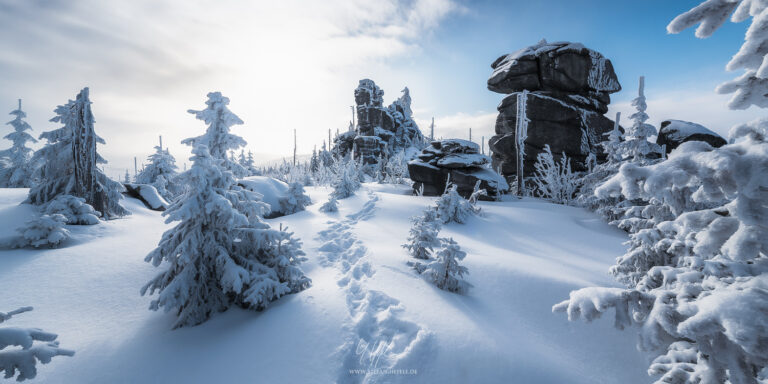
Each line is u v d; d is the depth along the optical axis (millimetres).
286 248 6305
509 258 8453
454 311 5336
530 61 24938
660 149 14703
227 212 5570
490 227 13133
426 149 23703
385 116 51875
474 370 4074
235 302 5992
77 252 8320
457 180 20672
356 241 10078
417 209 15211
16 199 12102
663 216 5582
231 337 5023
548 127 24016
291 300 5785
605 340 5090
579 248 11297
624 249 11242
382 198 17562
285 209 14773
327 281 6781
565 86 24328
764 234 1781
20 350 2406
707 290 2314
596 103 24656
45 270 7328
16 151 23312
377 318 5090
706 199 2020
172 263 5660
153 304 5090
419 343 4434
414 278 6688
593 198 15430
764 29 1805
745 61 1921
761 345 1660
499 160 27734
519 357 4297
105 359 4637
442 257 6352
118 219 12312
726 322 1791
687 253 4027
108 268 7551
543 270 7508
